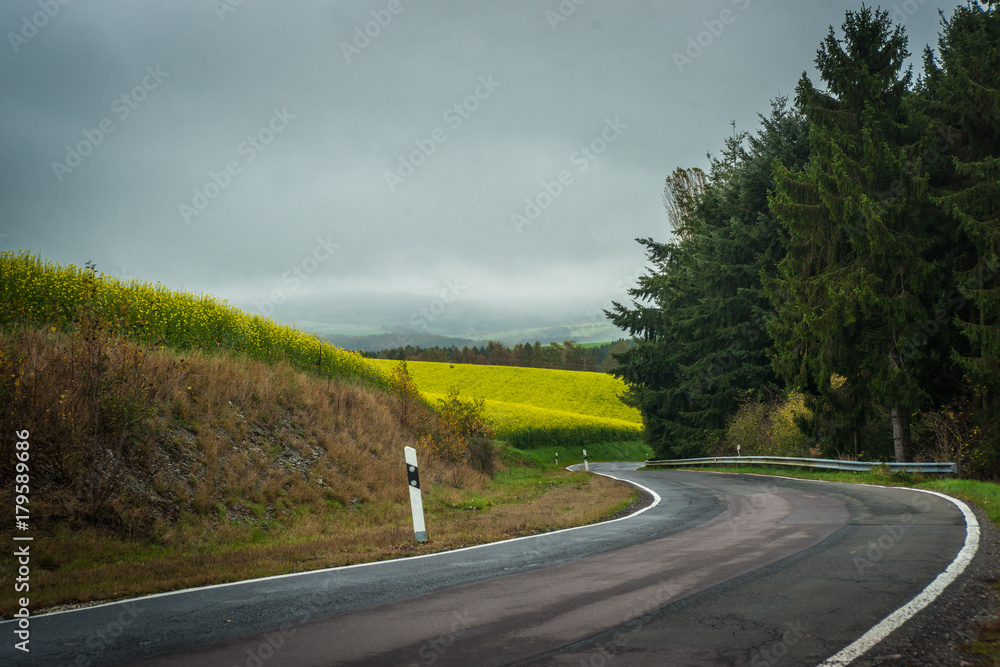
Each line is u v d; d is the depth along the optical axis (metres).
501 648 4.02
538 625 4.53
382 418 22.02
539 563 7.15
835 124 23.53
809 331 22.50
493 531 10.34
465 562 7.37
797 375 24.39
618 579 6.06
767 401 31.66
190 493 11.44
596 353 152.00
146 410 12.07
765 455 28.64
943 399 22.03
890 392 20.25
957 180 21.53
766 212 33.28
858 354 22.05
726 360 33.72
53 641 4.32
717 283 33.78
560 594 5.49
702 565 6.59
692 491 17.59
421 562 7.46
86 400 10.77
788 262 24.83
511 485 23.94
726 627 4.31
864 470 19.81
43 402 9.86
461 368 91.19
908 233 20.69
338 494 14.38
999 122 19.92
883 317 20.64
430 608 5.11
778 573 5.99
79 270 17.39
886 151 21.11
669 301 38.47
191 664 3.80
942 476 17.86
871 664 3.50
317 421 17.98
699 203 37.72
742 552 7.30
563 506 15.09
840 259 23.41
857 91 23.58
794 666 3.51
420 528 9.53
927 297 20.78
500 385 83.00
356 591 5.83
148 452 11.54
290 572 6.95
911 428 23.34
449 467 22.23
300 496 13.41
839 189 21.36
